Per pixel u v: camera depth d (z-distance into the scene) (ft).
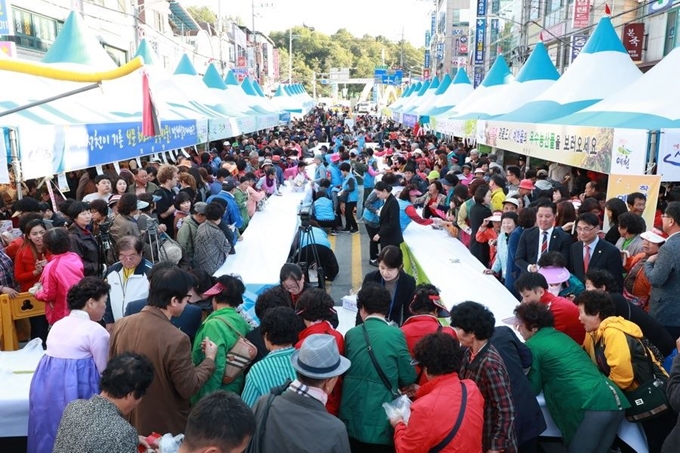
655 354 14.05
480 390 11.51
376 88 266.77
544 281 15.14
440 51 196.24
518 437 12.42
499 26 131.03
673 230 17.13
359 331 12.70
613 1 67.51
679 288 16.85
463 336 11.70
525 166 50.70
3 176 19.34
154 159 47.60
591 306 13.65
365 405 12.16
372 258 36.22
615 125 25.82
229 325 13.43
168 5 132.26
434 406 10.17
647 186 22.06
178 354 11.34
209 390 12.77
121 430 8.48
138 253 15.96
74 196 37.78
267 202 36.88
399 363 12.40
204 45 154.81
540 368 13.33
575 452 12.79
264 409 9.33
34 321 20.33
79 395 11.78
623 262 20.44
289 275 16.96
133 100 36.65
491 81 62.18
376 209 34.68
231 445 7.32
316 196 44.42
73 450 8.22
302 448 8.82
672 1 54.65
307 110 161.79
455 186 34.12
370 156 55.83
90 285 12.48
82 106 30.60
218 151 66.74
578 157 26.81
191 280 11.95
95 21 84.07
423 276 23.17
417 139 81.05
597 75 38.19
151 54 50.29
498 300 19.34
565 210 23.41
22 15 67.82
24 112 25.14
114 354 11.55
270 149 59.72
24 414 13.05
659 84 28.50
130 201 20.74
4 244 22.20
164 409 11.41
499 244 23.18
